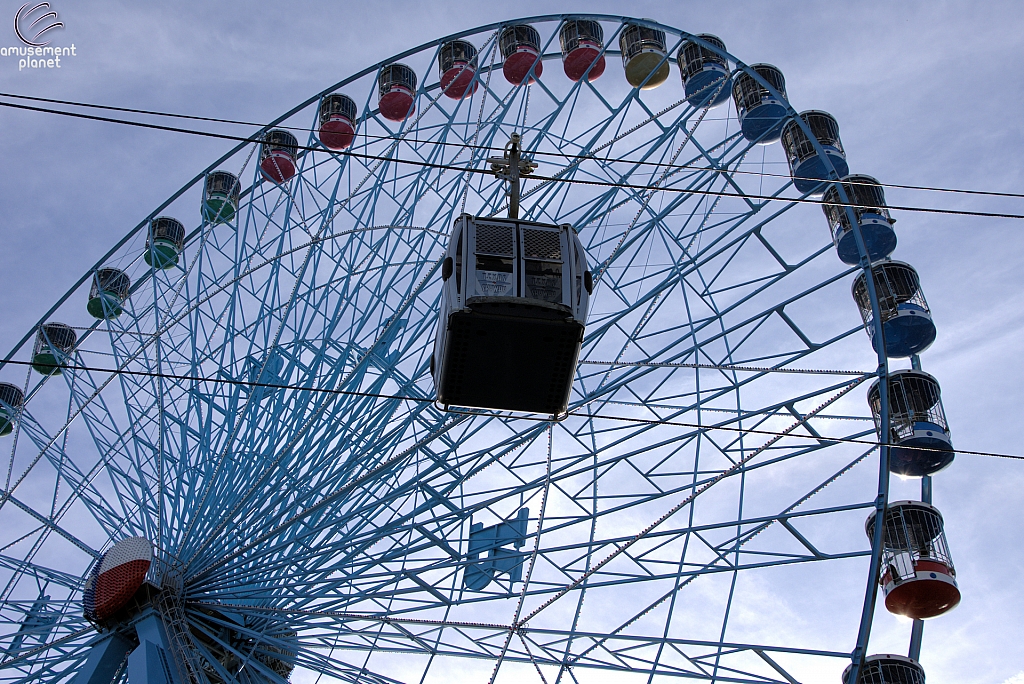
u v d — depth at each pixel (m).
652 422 13.89
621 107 24.52
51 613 20.48
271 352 21.44
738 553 18.80
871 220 24.64
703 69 27.84
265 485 20.58
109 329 24.61
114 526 22.00
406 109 29.33
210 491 20.41
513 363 12.31
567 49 29.03
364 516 20.17
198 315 23.73
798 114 24.52
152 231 27.30
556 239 12.58
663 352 22.84
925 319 22.97
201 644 19.34
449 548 20.16
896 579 18.95
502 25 28.09
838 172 26.20
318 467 20.30
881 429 18.14
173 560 19.91
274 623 20.36
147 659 17.75
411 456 20.25
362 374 21.12
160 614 19.08
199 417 22.25
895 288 23.55
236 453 21.28
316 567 20.11
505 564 20.92
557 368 12.41
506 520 21.45
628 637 18.14
